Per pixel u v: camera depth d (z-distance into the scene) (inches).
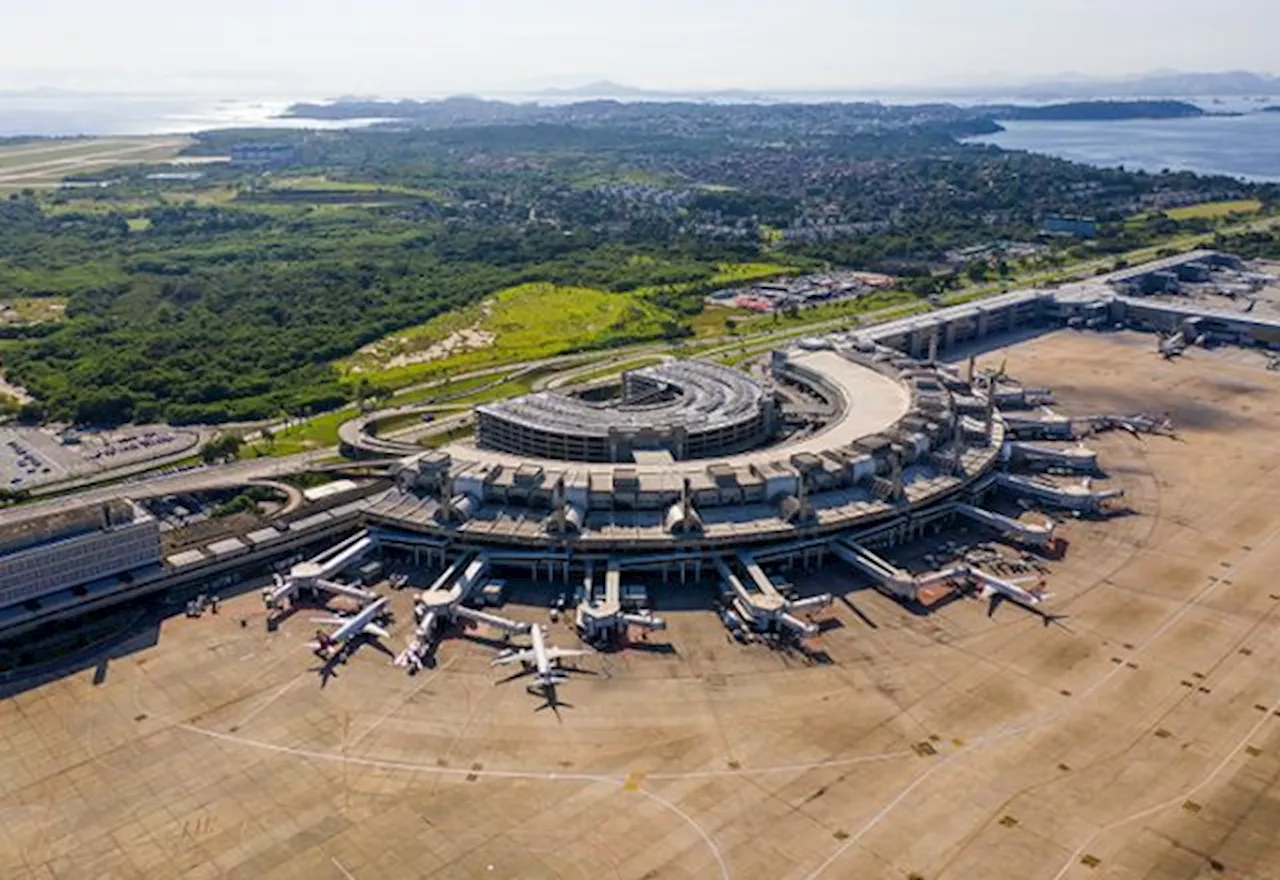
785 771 5398.6
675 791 5255.9
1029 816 5064.0
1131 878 4675.2
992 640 6683.1
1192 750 5561.0
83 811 5157.5
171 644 6678.2
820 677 6254.9
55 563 6855.3
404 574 7628.0
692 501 7815.0
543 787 5290.4
